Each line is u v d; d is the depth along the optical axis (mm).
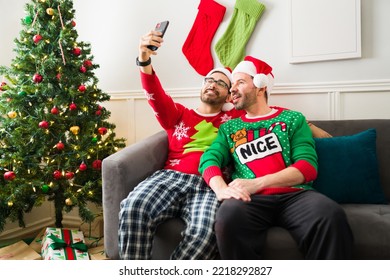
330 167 1436
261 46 1992
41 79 1727
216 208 1251
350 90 1838
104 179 1357
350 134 1601
